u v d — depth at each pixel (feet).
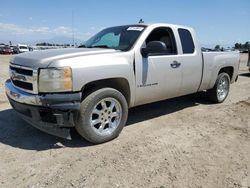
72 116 13.07
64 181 10.68
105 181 10.71
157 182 10.67
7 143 14.15
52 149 13.51
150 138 15.06
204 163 12.26
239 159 12.71
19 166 11.78
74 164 12.00
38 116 13.07
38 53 14.33
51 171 11.41
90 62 13.25
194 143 14.48
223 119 18.62
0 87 29.66
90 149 13.55
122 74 14.49
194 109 21.22
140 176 11.09
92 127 13.66
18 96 13.48
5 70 48.49
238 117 19.06
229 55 23.44
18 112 14.55
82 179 10.82
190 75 19.02
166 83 17.21
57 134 13.23
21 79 13.62
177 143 14.43
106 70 13.73
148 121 18.06
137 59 15.31
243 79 40.73
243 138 15.26
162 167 11.83
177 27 18.49
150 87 16.24
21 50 156.04
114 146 13.94
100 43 17.48
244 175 11.32
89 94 13.46
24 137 14.96
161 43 15.07
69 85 12.57
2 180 10.71
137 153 13.14
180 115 19.56
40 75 12.64
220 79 22.65
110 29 18.62
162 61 16.66
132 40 15.93
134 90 15.39
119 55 14.53
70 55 13.44
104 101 14.05
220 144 14.39
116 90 14.42
